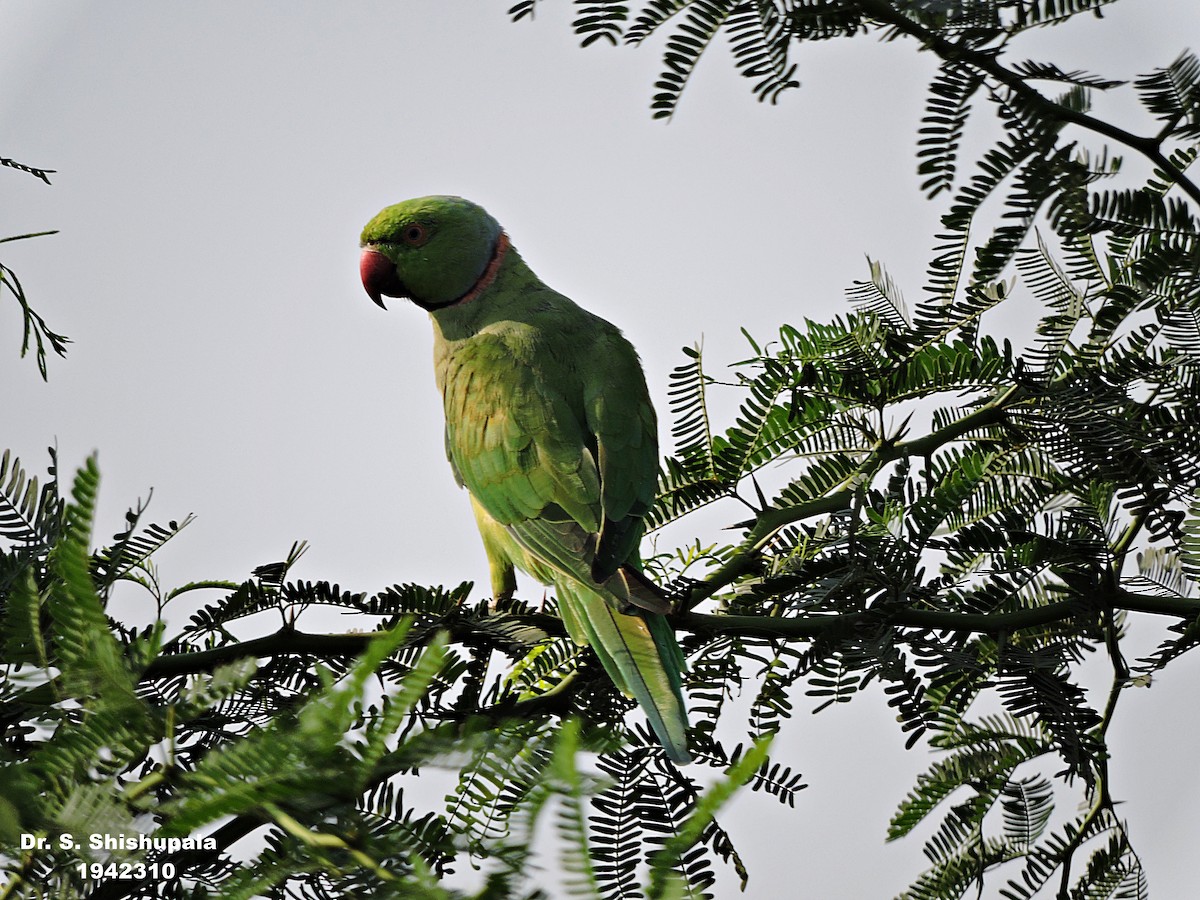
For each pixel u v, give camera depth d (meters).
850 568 5.40
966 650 5.09
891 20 3.44
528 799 1.83
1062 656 5.12
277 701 4.48
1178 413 5.66
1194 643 5.11
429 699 4.94
